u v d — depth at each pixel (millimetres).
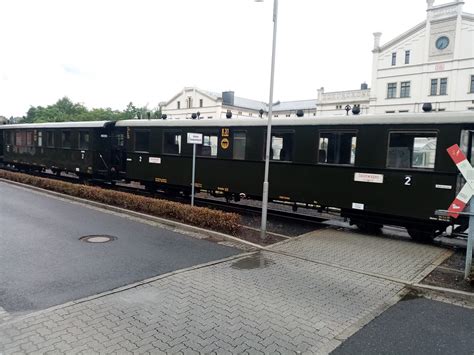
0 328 4570
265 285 6332
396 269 7398
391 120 9734
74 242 8578
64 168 20797
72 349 4145
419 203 9367
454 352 4391
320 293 6082
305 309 5441
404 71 45812
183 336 4523
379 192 9953
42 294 5621
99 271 6719
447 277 6949
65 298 5500
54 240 8680
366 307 5609
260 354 4203
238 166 12992
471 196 6582
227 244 8922
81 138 19531
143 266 7074
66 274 6508
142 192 17750
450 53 42469
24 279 6211
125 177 17281
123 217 11641
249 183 12711
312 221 12250
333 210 10867
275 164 11992
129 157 16906
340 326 4961
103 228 10062
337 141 10734
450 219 8961
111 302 5418
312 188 11211
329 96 52156
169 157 15227
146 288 6000
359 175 10281
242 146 12906
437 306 5727
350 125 10406
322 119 10977
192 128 14391
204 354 4152
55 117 100000
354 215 10555
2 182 19781
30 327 4609
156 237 9320
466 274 6621
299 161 11453
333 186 10781
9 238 8703
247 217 12742
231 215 9727
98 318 4902
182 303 5473
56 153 21422
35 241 8523
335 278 6816
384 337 4707
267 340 4516
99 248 8164
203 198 16422
